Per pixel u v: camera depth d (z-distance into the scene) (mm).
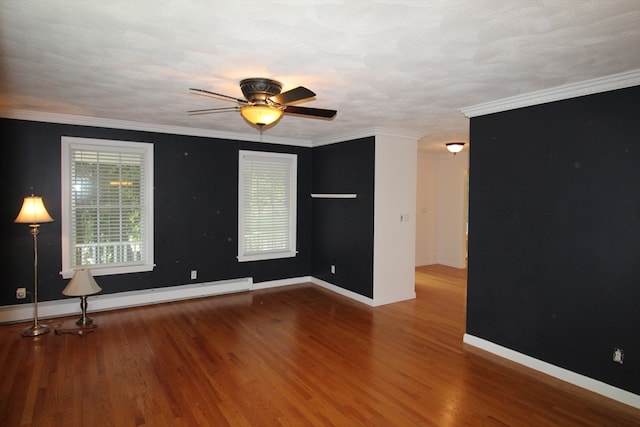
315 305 5102
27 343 3684
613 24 1896
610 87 2752
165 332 4027
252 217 5906
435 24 1914
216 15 1844
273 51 2303
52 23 1961
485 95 3264
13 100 3645
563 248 3070
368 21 1888
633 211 2676
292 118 4320
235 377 3066
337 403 2711
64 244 4508
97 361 3312
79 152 4590
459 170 7762
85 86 3129
